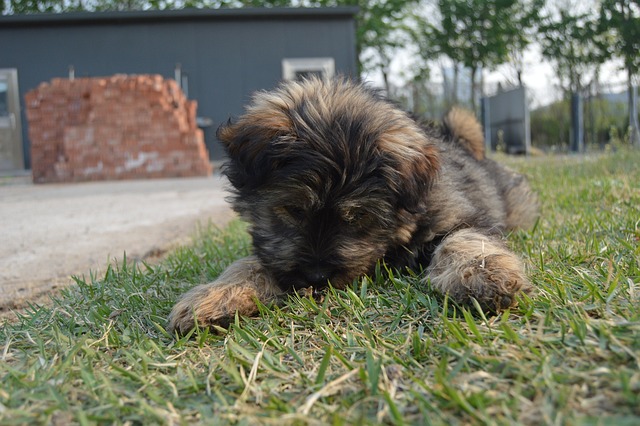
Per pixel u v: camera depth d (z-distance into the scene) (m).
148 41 13.70
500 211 2.68
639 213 2.65
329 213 1.91
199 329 1.69
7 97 13.66
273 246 1.98
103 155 9.81
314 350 1.46
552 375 1.12
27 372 1.37
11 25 13.51
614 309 1.44
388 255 2.11
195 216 4.96
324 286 1.92
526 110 13.70
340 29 13.76
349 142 1.92
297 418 1.08
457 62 21.16
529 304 1.52
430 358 1.31
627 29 15.16
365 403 1.14
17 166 13.82
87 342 1.59
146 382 1.28
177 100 10.28
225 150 2.25
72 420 1.15
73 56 13.68
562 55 17.45
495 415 1.03
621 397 1.02
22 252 3.51
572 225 2.68
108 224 4.64
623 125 14.78
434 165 2.12
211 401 1.21
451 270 1.76
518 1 19.33
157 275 2.37
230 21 13.68
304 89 2.23
